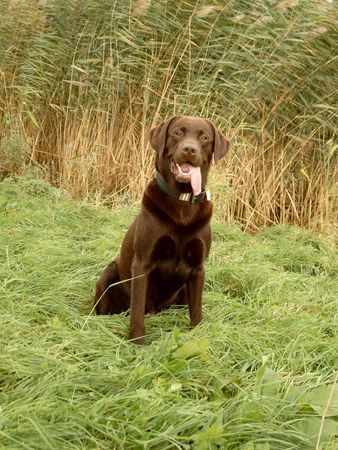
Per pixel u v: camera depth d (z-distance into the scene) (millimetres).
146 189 3977
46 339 3523
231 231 6648
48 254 5203
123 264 4297
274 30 7719
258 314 4398
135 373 3039
